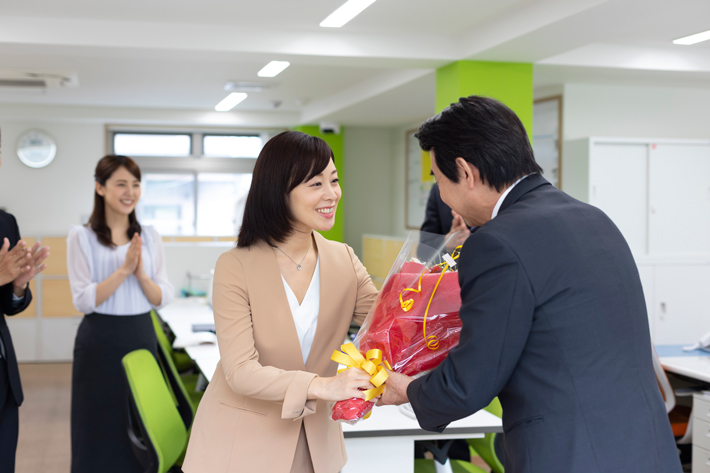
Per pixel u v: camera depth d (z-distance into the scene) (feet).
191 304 18.02
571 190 17.56
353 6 12.77
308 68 18.51
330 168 4.80
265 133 29.14
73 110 25.20
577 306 3.73
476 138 4.11
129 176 9.73
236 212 29.14
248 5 12.75
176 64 17.87
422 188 26.66
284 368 4.86
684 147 17.20
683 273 16.61
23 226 26.30
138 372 7.87
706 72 16.51
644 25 13.60
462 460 9.01
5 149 26.08
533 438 3.70
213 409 4.90
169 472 8.30
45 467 12.50
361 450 7.03
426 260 5.01
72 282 9.57
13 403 7.40
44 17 13.53
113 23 13.84
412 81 17.62
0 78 19.45
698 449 10.00
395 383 4.36
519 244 3.76
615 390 3.70
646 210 17.10
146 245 10.32
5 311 7.65
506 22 13.10
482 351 3.72
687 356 11.18
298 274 5.11
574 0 11.27
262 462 4.74
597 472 3.57
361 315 5.46
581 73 16.65
